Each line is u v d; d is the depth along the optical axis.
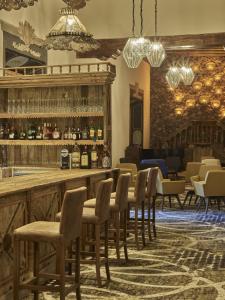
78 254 4.32
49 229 3.99
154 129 18.66
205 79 18.38
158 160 13.65
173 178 15.43
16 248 3.97
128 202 6.61
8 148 8.18
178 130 18.56
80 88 7.76
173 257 6.30
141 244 7.11
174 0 11.15
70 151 7.89
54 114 7.73
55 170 7.26
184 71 15.71
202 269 5.69
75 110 7.78
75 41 6.96
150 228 7.70
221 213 10.38
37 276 4.32
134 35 10.59
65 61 11.63
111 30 11.44
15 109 7.99
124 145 14.98
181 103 18.52
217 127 18.34
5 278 4.23
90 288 4.94
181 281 5.19
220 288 4.94
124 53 9.82
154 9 11.23
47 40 7.00
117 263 5.96
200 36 11.10
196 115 18.47
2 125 8.06
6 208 4.22
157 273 5.52
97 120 7.73
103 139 7.60
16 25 9.23
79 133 7.73
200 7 11.06
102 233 7.09
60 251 3.88
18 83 7.79
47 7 10.61
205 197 10.38
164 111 18.62
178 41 11.19
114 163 13.80
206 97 18.38
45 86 7.74
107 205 5.12
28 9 9.72
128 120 15.43
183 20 11.15
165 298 4.61
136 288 4.94
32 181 5.15
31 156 8.08
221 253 6.54
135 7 11.32
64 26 6.84
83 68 11.93
